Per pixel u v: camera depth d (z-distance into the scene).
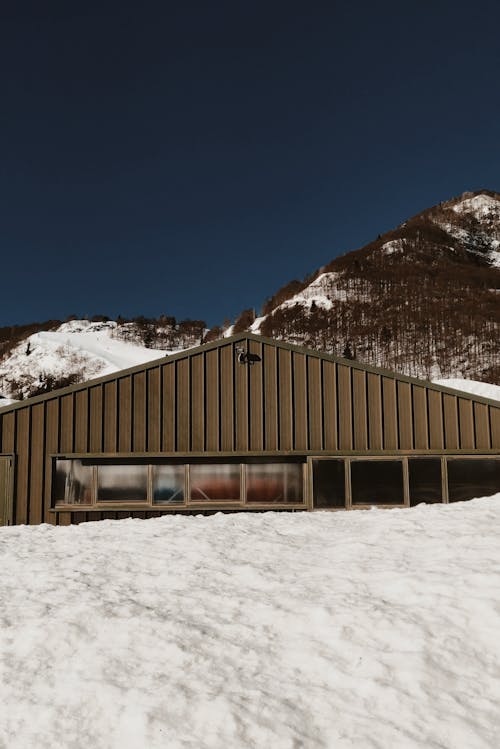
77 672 3.94
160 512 13.34
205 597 5.32
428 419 13.48
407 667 3.87
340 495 13.29
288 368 13.70
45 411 13.53
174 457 13.46
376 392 13.59
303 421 13.52
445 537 6.98
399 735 3.19
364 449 13.40
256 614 4.86
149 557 6.91
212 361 13.70
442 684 3.69
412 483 13.27
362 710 3.45
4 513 13.27
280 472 13.48
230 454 13.37
